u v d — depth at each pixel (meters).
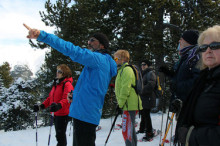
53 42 1.46
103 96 1.90
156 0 8.04
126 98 2.64
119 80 2.86
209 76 1.10
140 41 8.80
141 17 8.76
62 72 3.23
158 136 4.15
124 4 8.80
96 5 9.99
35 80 13.17
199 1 9.72
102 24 9.51
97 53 1.84
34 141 4.69
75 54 1.57
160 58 9.66
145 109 3.88
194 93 1.18
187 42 2.01
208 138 0.96
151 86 3.82
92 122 1.79
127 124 2.68
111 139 4.26
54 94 3.23
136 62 9.35
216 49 1.06
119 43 9.41
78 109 1.80
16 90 12.02
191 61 1.68
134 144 2.58
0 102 11.82
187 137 1.11
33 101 12.40
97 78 1.81
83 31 10.70
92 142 1.82
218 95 0.99
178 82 1.81
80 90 1.85
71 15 10.99
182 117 1.31
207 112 1.02
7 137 5.09
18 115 11.55
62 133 3.05
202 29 8.50
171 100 2.18
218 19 9.87
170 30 10.46
